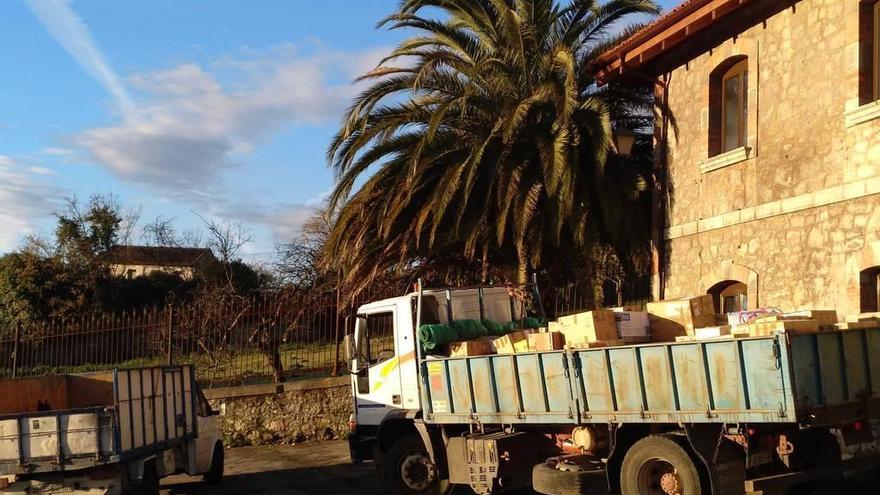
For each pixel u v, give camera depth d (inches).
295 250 1393.9
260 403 625.3
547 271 581.0
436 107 585.3
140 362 646.5
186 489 465.1
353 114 578.6
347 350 416.8
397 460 384.2
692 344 262.5
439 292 397.4
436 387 360.5
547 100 543.5
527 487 374.9
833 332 256.8
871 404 264.2
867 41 400.2
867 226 388.5
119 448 355.9
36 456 354.0
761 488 255.3
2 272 1253.1
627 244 572.7
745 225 469.4
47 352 647.8
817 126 422.0
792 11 441.7
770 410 241.3
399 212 566.3
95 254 1398.9
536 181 528.4
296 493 429.1
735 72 496.7
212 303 701.9
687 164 524.7
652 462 277.7
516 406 323.0
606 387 289.3
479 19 601.9
